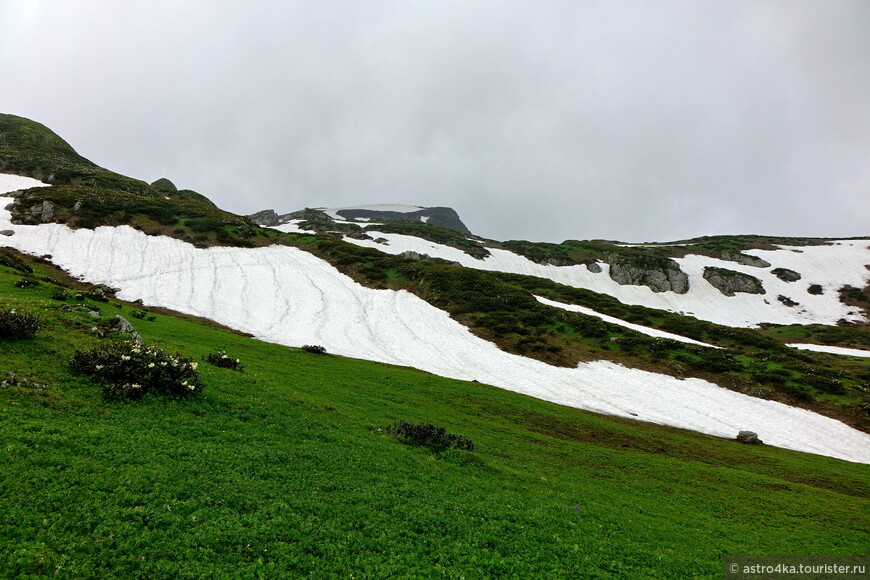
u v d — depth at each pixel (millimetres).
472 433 31719
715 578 15156
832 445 46688
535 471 25328
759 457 39094
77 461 12969
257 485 14602
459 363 61594
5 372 17156
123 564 9719
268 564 10867
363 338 67750
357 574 11289
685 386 59188
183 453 15406
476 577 12211
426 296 88188
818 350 108312
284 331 65812
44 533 9859
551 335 73938
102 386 18734
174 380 20641
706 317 147625
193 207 120250
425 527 14617
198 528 11555
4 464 11734
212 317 66750
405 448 23531
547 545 15102
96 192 108938
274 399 24797
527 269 183500
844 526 24312
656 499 24422
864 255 182500
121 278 75500
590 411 48969
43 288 38219
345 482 16766
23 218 86875
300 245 115375
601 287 169625
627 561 15242
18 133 165375
